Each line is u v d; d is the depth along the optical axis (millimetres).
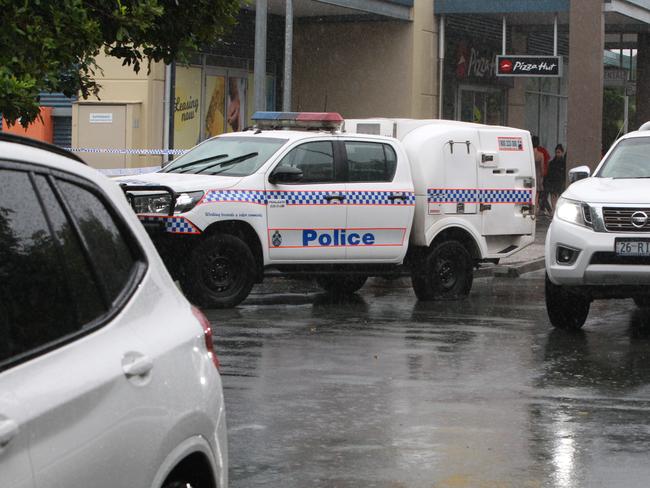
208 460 4945
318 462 8086
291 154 16656
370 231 17234
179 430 4594
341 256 17031
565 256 14109
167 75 29344
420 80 36438
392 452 8375
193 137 32406
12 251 3982
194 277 15875
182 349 4789
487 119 43188
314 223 16734
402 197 17500
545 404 10055
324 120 17578
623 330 14711
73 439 3891
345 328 14453
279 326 14492
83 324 4262
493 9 35344
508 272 22406
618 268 13773
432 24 36812
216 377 5094
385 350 12758
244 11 33500
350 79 36750
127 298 4621
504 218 18953
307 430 8984
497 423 9305
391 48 36219
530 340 13703
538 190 37406
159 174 16578
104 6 8953
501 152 18922
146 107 28812
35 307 4004
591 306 17281
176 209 15633
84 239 4445
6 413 3615
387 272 17672
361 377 11133
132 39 9273
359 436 8820
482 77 41688
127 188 12422
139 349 4457
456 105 40688
